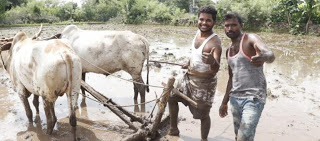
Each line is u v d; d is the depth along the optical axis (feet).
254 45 11.72
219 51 13.78
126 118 16.93
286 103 22.15
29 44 16.63
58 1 130.52
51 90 14.87
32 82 15.80
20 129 17.74
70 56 14.57
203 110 14.92
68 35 21.83
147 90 22.03
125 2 113.80
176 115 16.39
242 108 12.64
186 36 67.56
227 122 18.72
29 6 116.06
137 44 20.47
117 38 20.61
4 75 29.48
